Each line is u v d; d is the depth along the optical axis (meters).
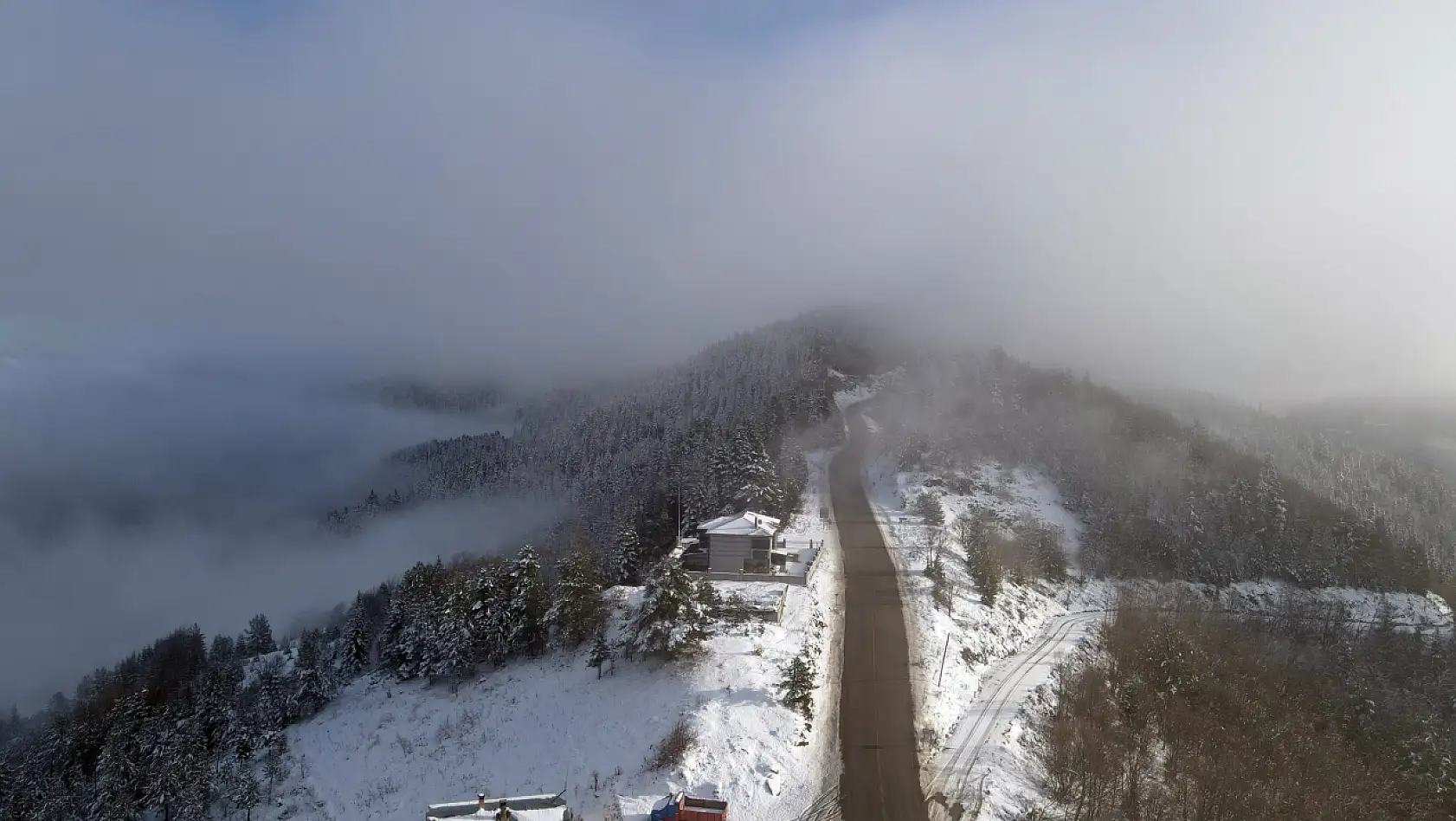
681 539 94.12
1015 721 52.34
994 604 73.81
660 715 50.41
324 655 87.00
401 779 53.38
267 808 54.41
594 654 60.31
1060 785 45.34
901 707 51.19
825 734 47.88
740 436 110.44
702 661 57.06
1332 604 93.38
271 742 65.75
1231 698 61.47
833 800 41.34
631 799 41.44
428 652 69.44
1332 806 48.94
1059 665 63.88
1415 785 56.53
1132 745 52.03
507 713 58.28
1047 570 88.69
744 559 76.56
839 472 120.25
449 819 37.38
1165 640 69.25
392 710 65.75
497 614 68.00
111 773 63.12
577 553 74.25
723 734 46.75
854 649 59.72
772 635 61.06
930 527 90.62
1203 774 48.50
